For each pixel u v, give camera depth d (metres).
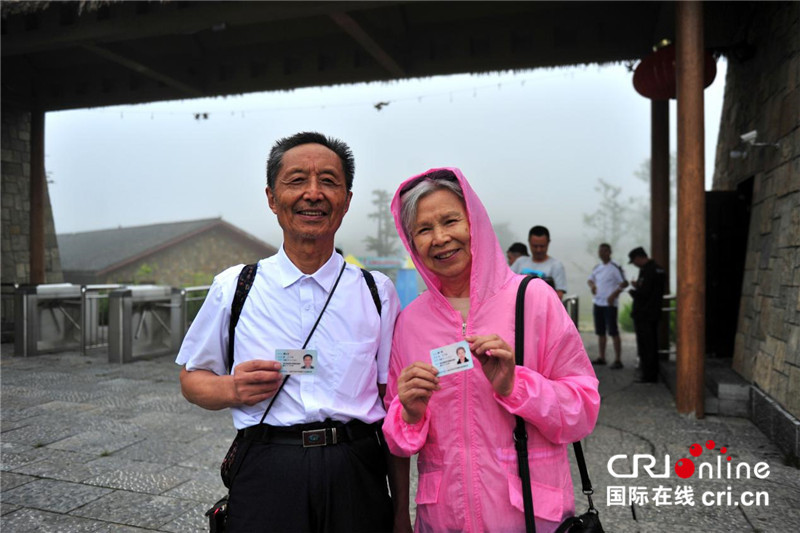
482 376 1.42
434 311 1.53
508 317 1.44
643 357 6.39
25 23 7.37
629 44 7.72
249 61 9.20
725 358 6.48
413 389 1.33
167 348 8.19
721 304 6.57
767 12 5.48
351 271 1.61
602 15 7.74
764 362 4.59
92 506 2.98
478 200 1.47
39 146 10.01
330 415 1.45
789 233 4.41
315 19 8.35
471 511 1.39
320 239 1.53
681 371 4.76
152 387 5.94
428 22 8.24
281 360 1.44
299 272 1.54
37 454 3.80
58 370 6.86
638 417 4.75
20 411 4.93
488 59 8.18
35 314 7.88
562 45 7.96
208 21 6.53
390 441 1.45
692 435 4.20
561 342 1.43
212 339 1.54
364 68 8.67
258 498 1.42
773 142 5.08
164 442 4.08
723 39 6.88
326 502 1.41
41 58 9.69
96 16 7.00
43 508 2.95
